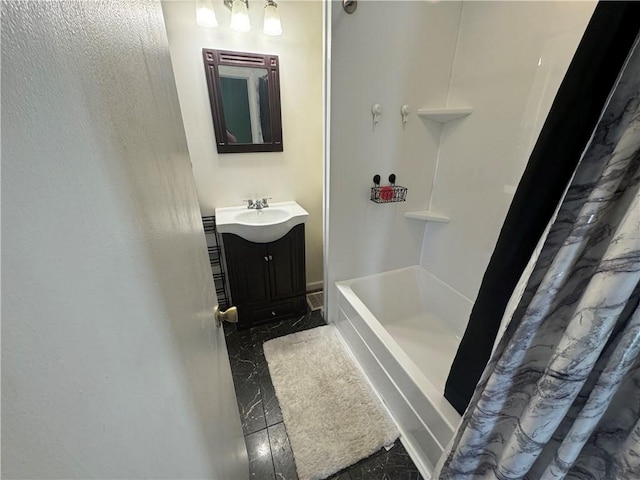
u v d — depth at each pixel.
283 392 1.50
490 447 0.80
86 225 0.26
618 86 0.48
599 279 0.50
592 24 0.51
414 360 1.66
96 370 0.26
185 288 0.53
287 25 1.69
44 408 0.21
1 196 0.18
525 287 0.64
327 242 1.82
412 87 1.59
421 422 1.16
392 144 1.69
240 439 1.02
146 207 0.38
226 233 1.68
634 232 0.45
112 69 0.32
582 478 0.66
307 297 2.39
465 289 1.81
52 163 0.22
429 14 1.45
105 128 0.30
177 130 0.61
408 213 1.93
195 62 1.58
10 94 0.19
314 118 1.95
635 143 0.47
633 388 0.54
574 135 0.56
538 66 1.21
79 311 0.25
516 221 0.69
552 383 0.56
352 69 1.42
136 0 0.41
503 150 1.43
